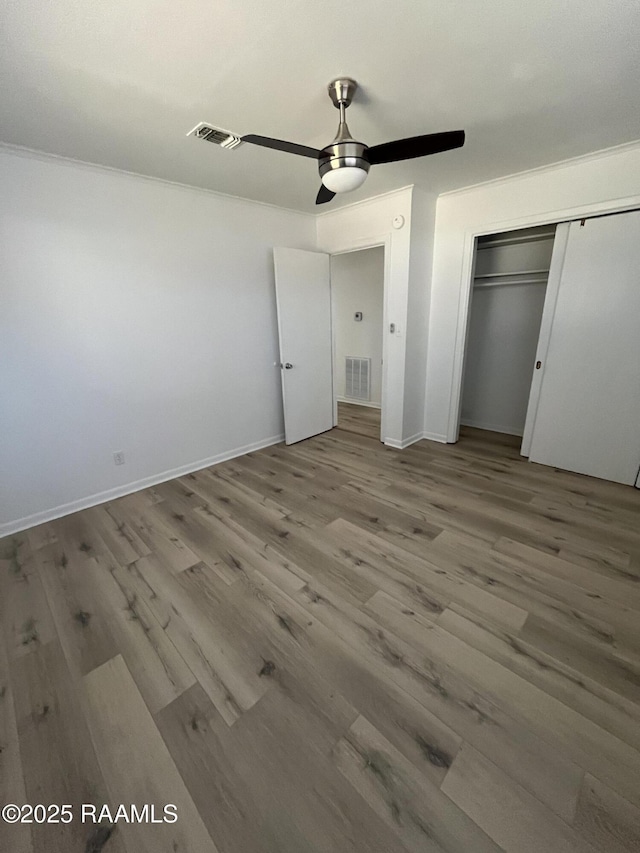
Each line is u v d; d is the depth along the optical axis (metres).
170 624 1.72
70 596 1.91
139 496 2.98
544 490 2.89
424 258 3.49
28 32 1.33
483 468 3.33
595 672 1.44
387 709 1.32
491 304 4.16
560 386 3.13
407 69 1.61
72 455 2.72
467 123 2.09
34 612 1.81
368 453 3.77
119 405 2.90
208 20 1.30
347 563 2.10
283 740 1.24
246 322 3.62
